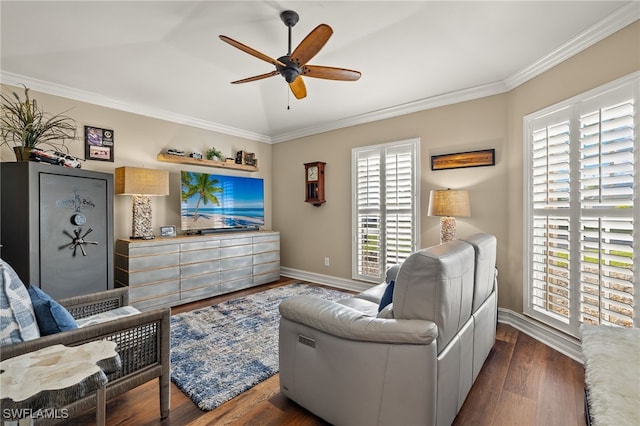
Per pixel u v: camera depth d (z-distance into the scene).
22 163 2.29
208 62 2.69
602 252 2.05
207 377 2.00
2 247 2.36
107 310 2.05
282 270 5.15
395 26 2.15
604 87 2.04
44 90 3.04
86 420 1.61
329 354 1.51
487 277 2.09
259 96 3.47
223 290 4.03
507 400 1.79
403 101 3.55
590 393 0.81
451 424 1.51
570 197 2.29
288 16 2.01
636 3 1.82
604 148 2.04
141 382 1.54
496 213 3.04
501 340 2.58
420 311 1.36
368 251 4.00
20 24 2.12
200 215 4.09
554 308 2.45
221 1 1.90
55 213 2.44
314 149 4.66
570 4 1.88
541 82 2.58
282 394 1.85
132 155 3.68
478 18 2.05
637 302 1.86
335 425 1.50
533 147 2.66
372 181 3.95
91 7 1.95
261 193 4.89
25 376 0.85
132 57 2.59
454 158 3.29
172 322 2.99
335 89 3.24
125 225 3.62
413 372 1.29
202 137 4.38
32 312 1.33
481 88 3.09
